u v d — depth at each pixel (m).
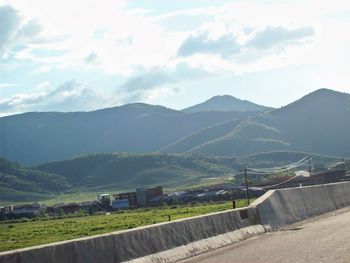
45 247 9.53
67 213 143.12
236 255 12.90
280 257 11.86
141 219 62.59
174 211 79.94
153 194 146.88
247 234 17.06
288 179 120.69
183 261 12.79
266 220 18.97
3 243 39.25
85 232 46.84
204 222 14.97
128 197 148.50
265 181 125.25
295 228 19.05
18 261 8.89
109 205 148.88
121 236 11.48
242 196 116.31
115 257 11.09
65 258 9.87
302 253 12.21
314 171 162.62
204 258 12.98
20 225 85.94
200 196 128.12
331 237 14.89
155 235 12.62
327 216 23.78
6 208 146.62
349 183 31.52
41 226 72.88
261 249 13.62
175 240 13.31
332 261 10.79
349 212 24.98
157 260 12.17
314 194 25.00
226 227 16.09
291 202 21.92
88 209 147.88
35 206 149.25
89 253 10.45
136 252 11.74
